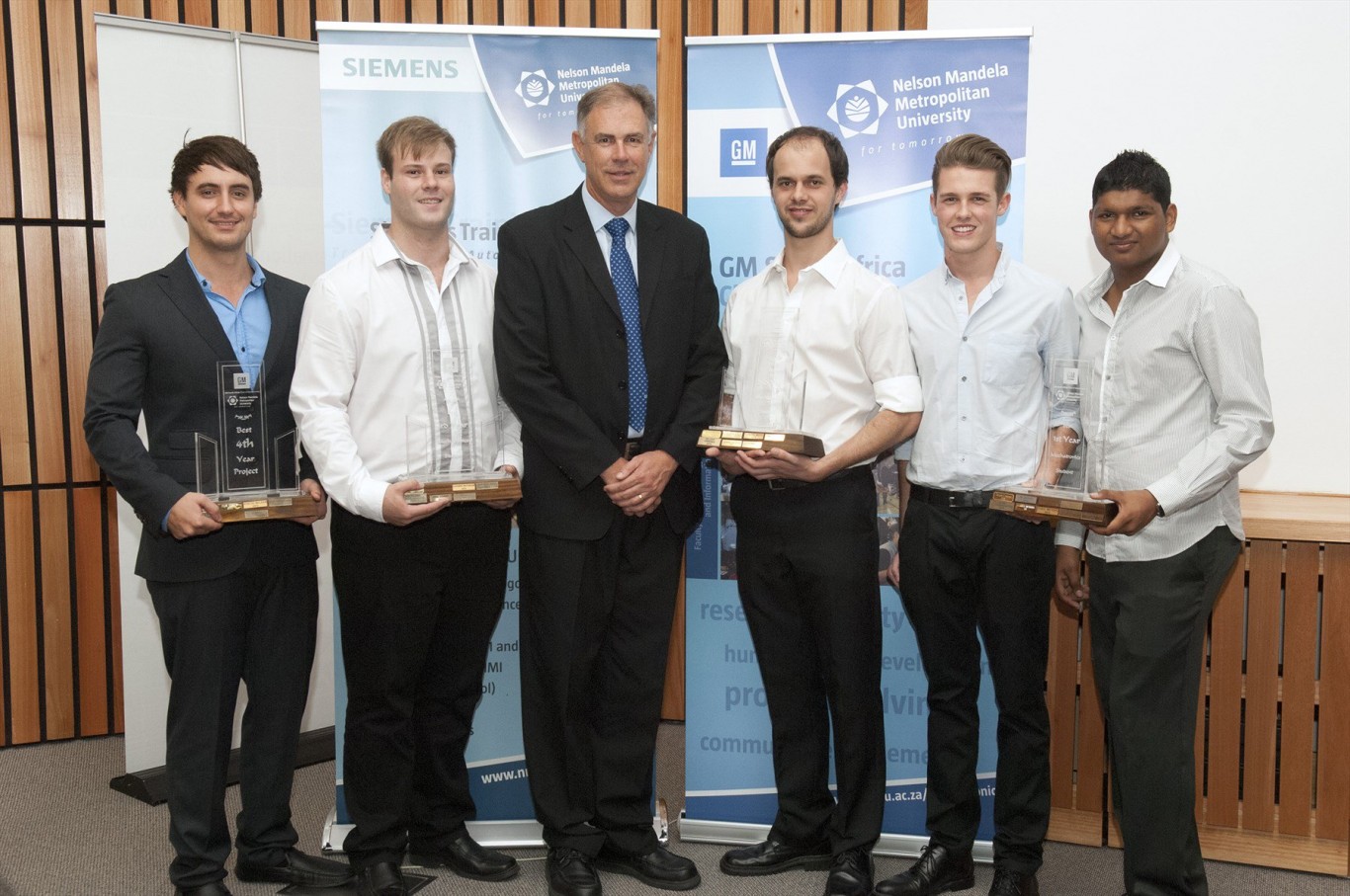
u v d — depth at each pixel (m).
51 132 3.62
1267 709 2.74
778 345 2.48
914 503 2.48
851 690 2.45
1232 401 2.12
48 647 3.72
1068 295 2.40
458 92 2.73
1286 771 2.74
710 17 3.84
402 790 2.47
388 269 2.37
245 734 2.46
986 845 2.72
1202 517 2.21
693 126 2.76
